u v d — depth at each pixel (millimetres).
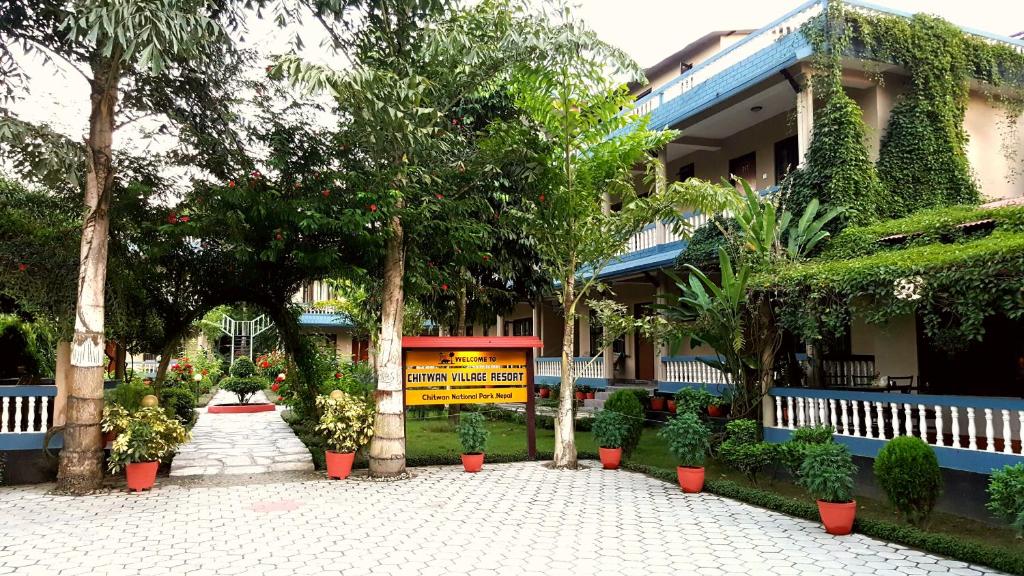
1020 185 12984
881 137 12312
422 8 8227
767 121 15156
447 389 10320
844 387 10180
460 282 13555
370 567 5137
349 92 7309
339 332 31266
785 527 6383
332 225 8445
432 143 8195
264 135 9242
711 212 9773
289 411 18281
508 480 8898
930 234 9164
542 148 9703
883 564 5207
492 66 9039
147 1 6473
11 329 12570
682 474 8109
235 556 5422
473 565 5184
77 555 5422
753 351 9312
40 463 8555
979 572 5012
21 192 8766
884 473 6094
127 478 8141
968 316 6625
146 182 9234
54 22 7625
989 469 6379
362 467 9898
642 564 5207
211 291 10602
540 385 20344
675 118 15203
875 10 12094
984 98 13109
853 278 7699
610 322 10320
